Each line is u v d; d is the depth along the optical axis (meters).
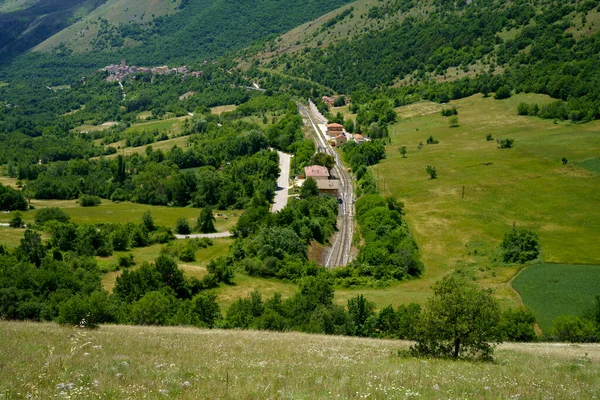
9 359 30.66
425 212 150.62
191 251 121.12
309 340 51.00
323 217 147.75
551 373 36.75
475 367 37.03
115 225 134.88
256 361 34.94
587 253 119.69
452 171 181.00
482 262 119.81
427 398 26.66
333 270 118.19
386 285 110.31
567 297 98.44
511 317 85.56
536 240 122.00
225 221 157.00
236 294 99.94
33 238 106.75
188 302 81.06
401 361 38.31
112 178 192.88
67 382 26.30
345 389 27.28
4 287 78.12
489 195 159.12
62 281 86.50
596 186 159.88
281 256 117.75
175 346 40.00
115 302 80.00
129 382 26.97
